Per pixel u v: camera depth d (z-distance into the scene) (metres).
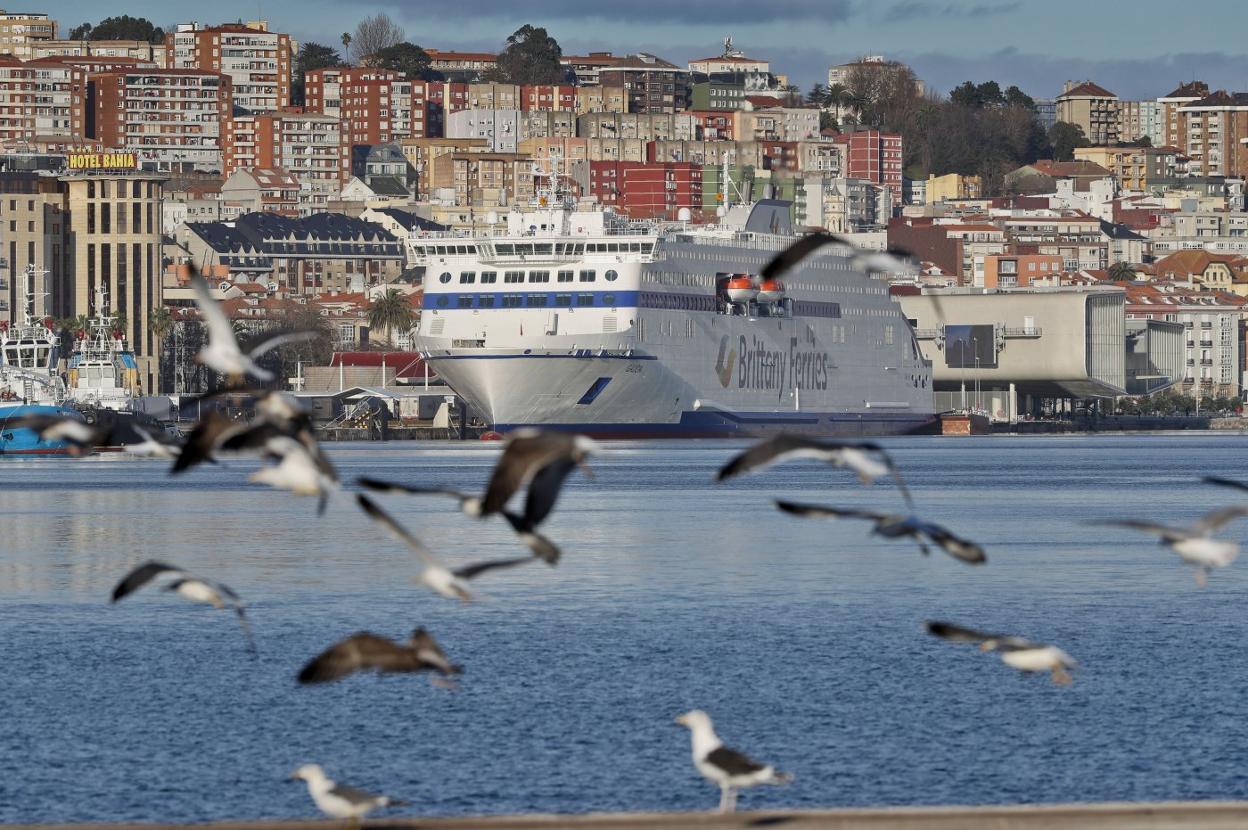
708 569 88.56
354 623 69.88
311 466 21.72
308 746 48.41
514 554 96.62
